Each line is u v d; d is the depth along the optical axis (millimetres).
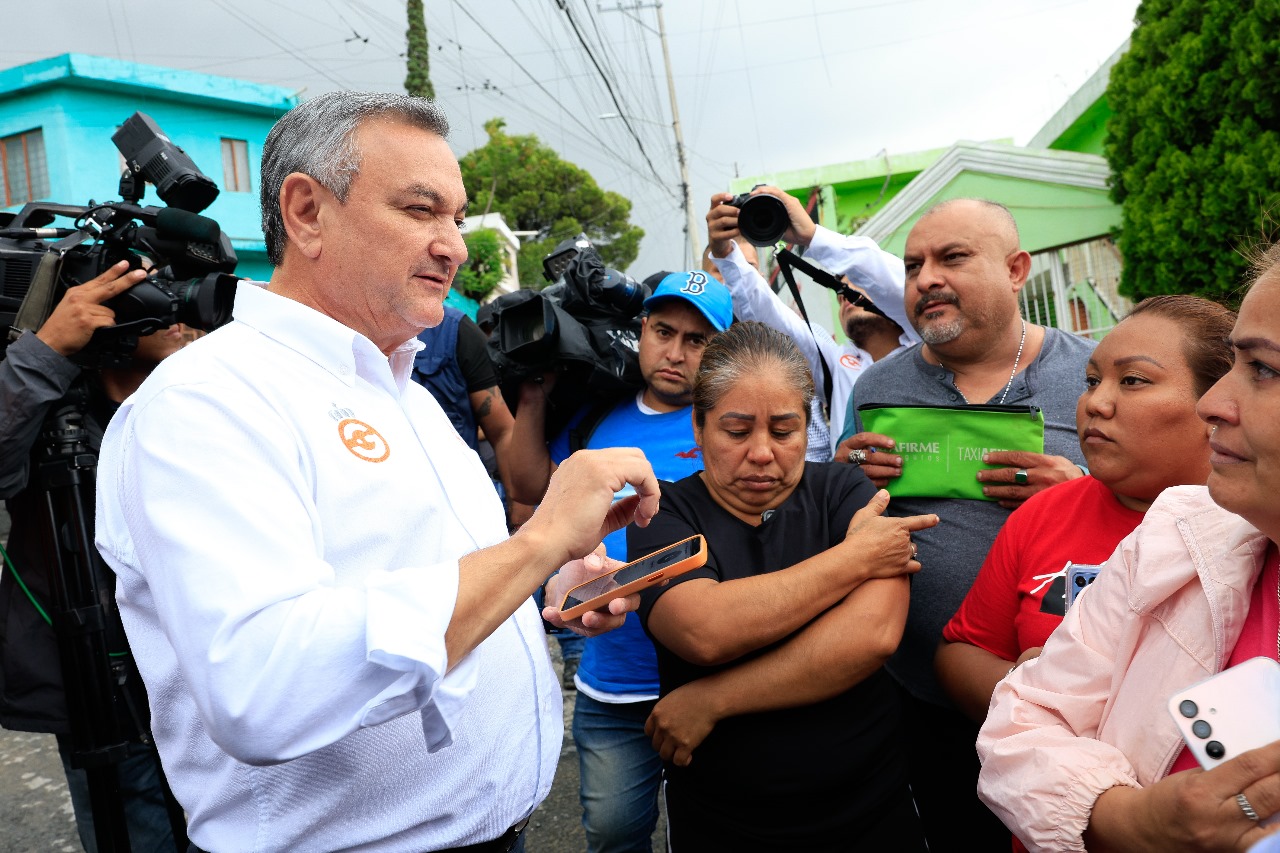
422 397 1603
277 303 1338
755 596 1597
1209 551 1126
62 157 15562
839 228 18250
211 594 1043
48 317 2189
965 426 2082
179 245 2164
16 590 2242
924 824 2170
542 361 2689
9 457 1973
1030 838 1169
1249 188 7828
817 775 1609
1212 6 8164
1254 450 966
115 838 1985
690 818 1713
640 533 1806
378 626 1052
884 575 1660
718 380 1801
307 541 1140
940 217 2268
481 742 1339
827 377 3090
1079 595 1343
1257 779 915
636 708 2217
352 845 1233
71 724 1976
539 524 1229
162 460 1109
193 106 16422
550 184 34094
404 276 1341
